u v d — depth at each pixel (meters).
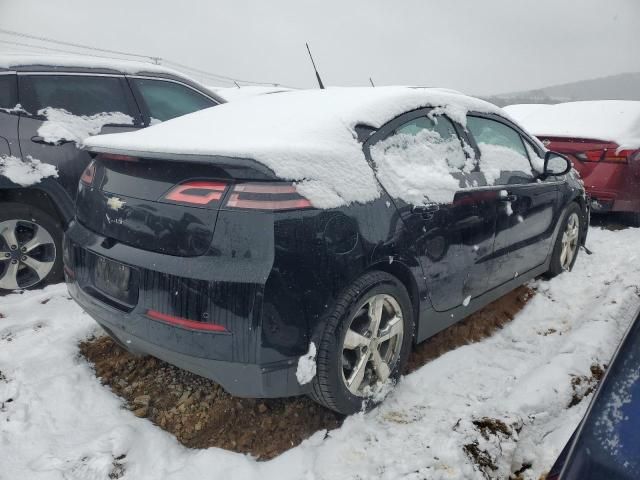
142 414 2.48
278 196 1.99
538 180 3.71
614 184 5.80
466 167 3.01
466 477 2.06
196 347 2.01
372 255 2.27
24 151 3.55
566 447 1.29
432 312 2.77
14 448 2.22
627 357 1.15
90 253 2.40
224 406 2.54
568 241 4.36
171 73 4.64
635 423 1.05
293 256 2.00
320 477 2.09
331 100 2.73
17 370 2.72
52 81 3.82
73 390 2.63
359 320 2.37
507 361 3.03
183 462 2.19
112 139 2.53
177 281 2.01
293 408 2.54
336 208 2.14
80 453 2.18
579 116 6.78
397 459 2.15
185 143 2.20
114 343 3.08
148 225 2.15
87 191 2.55
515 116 7.84
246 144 2.09
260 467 2.17
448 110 3.03
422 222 2.55
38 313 3.37
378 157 2.46
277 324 1.99
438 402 2.58
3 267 3.63
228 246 1.97
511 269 3.47
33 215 3.66
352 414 2.40
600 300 3.73
